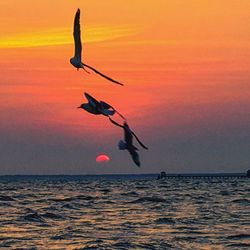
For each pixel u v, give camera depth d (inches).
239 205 3737.7
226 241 2016.5
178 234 2181.3
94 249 1828.2
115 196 5098.4
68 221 2672.2
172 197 4867.1
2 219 2741.1
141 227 2410.2
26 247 1882.4
